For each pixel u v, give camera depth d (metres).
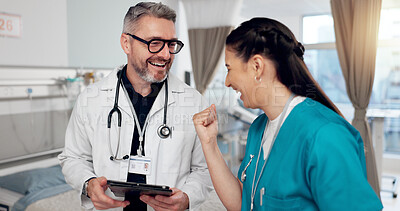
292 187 0.68
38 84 2.03
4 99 1.90
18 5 1.94
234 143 2.79
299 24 3.13
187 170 1.16
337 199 0.61
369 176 2.55
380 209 0.61
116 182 0.87
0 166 1.92
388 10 3.25
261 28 0.72
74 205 1.62
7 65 1.91
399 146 3.68
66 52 2.14
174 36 1.04
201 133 0.89
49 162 2.12
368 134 2.56
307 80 0.75
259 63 0.72
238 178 0.93
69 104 2.15
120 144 1.11
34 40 2.03
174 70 3.50
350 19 2.61
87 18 2.22
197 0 3.46
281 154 0.72
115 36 2.34
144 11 1.01
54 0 2.09
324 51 3.23
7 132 1.93
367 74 2.55
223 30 3.38
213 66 3.44
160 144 1.11
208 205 1.63
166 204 0.95
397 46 3.16
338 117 0.70
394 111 3.07
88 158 1.20
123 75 1.16
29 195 1.72
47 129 2.10
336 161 0.62
